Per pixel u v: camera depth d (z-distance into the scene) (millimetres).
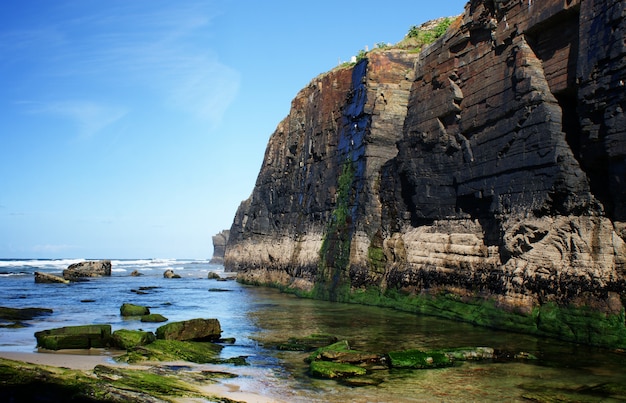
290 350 17438
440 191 27672
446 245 26172
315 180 42594
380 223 32656
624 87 17203
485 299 22328
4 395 9625
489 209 23844
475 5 25812
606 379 12906
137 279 67562
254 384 12727
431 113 28641
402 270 29047
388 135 34250
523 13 22438
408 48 36312
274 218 54438
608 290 16984
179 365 14680
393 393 11945
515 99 22344
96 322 24312
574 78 20078
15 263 141250
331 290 34906
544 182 20359
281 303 33875
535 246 20203
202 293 43469
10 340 18734
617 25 17656
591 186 19078
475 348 15836
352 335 19828
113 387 10578
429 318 24641
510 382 12781
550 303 18922
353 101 37281
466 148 25703
